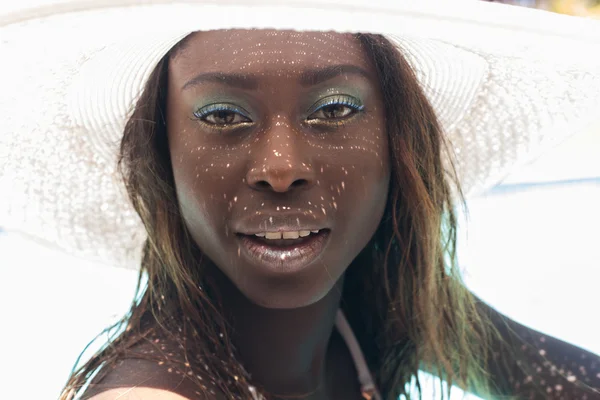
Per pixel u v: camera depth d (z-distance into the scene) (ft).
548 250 4.82
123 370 1.70
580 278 4.42
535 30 1.46
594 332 3.94
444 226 2.15
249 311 1.85
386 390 2.22
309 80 1.64
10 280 4.58
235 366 1.83
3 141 1.91
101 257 2.19
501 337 2.22
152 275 1.89
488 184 2.23
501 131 2.14
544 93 2.04
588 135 6.11
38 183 2.04
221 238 1.69
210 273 1.87
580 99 2.02
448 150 2.11
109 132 2.00
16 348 3.88
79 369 1.83
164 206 1.86
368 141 1.73
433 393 2.21
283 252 1.66
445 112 2.08
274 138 1.62
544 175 5.96
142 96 1.84
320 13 1.31
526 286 4.37
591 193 5.64
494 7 1.42
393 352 2.21
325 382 2.08
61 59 1.70
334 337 2.17
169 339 1.79
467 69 1.98
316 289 1.70
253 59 1.62
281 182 1.59
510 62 1.91
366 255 2.14
